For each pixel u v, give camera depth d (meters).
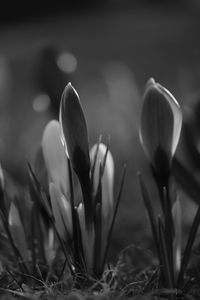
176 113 0.40
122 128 0.76
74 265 0.42
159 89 0.40
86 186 0.41
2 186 0.44
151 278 0.42
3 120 0.90
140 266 0.49
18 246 0.44
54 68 0.56
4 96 0.90
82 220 0.41
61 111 0.40
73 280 0.42
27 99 1.09
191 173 0.50
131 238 0.58
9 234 0.44
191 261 0.48
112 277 0.42
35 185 0.44
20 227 0.44
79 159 0.40
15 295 0.42
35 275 0.44
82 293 0.41
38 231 0.45
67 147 0.40
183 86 0.70
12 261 0.49
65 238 0.42
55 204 0.41
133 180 0.74
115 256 0.53
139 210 0.66
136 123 0.74
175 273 0.42
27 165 0.45
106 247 0.42
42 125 0.86
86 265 0.42
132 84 0.78
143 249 0.50
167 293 0.41
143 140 0.41
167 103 0.40
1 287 0.43
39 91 0.58
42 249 0.46
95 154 0.41
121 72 0.88
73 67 0.57
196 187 0.49
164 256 0.41
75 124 0.40
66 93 0.40
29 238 0.49
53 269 0.46
